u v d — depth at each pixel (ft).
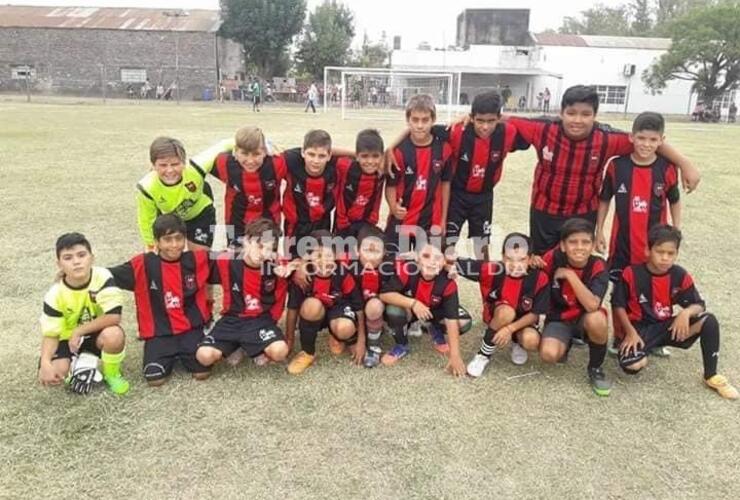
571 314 11.93
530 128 13.53
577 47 126.62
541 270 11.85
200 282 11.52
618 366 12.16
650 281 11.66
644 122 11.96
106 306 10.51
